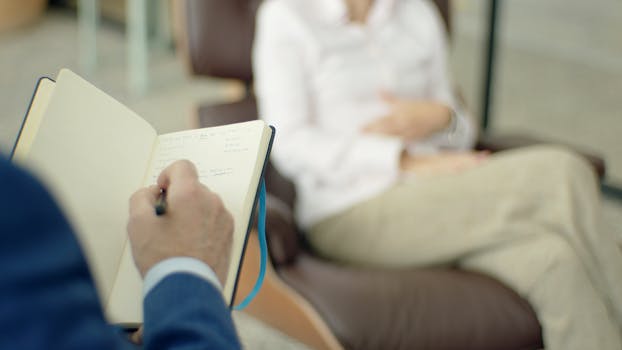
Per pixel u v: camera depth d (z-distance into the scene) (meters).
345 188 1.83
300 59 1.88
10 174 0.43
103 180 0.85
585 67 3.29
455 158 1.84
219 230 0.77
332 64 1.90
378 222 1.79
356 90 1.92
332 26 1.90
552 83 3.34
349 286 1.59
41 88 0.84
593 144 3.06
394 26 1.98
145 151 0.91
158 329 0.66
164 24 4.11
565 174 1.71
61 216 0.45
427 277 1.64
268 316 1.79
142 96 3.56
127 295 0.88
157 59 4.00
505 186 1.73
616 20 3.16
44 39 4.16
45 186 0.44
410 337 1.53
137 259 0.74
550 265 1.60
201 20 2.02
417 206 1.77
